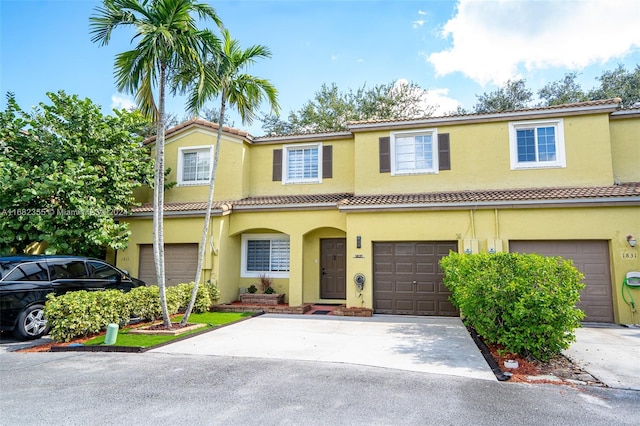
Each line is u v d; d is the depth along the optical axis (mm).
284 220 14211
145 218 14898
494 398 5086
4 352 8078
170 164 16188
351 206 12586
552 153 12812
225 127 15727
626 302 10555
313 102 28922
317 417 4453
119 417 4488
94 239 12227
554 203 11172
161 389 5461
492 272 7301
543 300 6477
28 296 9312
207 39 9211
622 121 12922
